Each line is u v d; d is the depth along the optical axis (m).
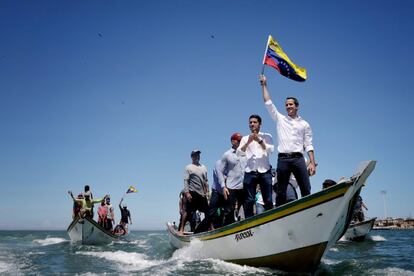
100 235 14.52
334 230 5.48
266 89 6.73
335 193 5.12
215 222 8.37
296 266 5.74
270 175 6.69
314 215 5.32
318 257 5.54
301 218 5.44
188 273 5.69
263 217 5.85
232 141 7.76
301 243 5.54
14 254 9.83
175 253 8.40
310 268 5.68
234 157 7.68
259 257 6.07
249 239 6.15
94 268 6.77
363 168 4.95
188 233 9.45
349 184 5.00
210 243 7.13
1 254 9.81
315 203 5.29
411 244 13.45
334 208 5.16
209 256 7.21
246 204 6.69
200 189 8.97
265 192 6.61
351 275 5.70
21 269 6.77
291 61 7.12
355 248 11.67
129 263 7.64
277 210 5.65
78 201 15.30
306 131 6.19
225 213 7.61
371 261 7.63
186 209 9.24
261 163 6.66
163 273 5.71
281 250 5.76
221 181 7.55
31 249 12.09
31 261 8.09
